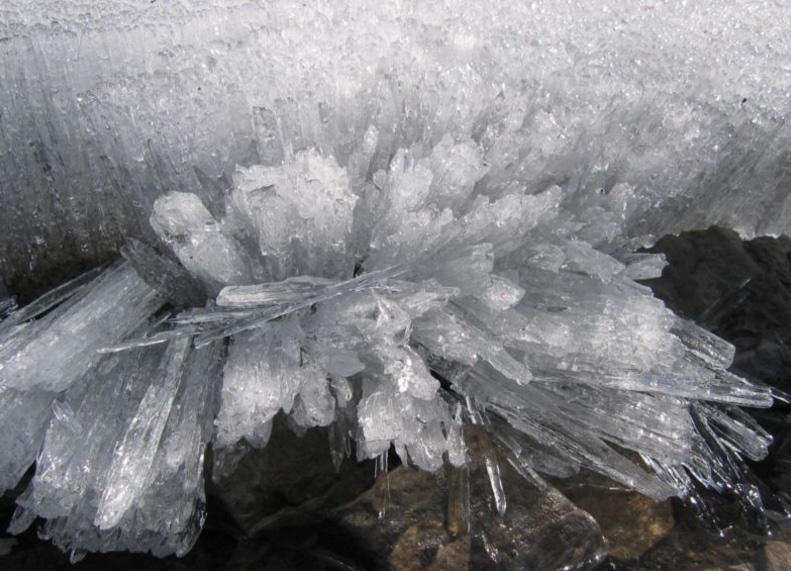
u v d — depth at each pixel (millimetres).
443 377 917
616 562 883
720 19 1125
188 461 804
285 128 909
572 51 1051
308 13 984
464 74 972
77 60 886
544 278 919
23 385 798
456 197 898
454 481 882
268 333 827
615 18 1087
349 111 946
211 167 909
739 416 997
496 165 942
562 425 916
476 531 857
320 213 826
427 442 849
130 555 844
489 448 907
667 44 1089
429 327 846
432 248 869
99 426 815
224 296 784
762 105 1101
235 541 864
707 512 932
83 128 874
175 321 833
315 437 873
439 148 892
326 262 862
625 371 910
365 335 809
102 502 751
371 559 848
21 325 843
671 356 913
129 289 868
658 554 896
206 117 908
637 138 1046
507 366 835
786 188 1144
